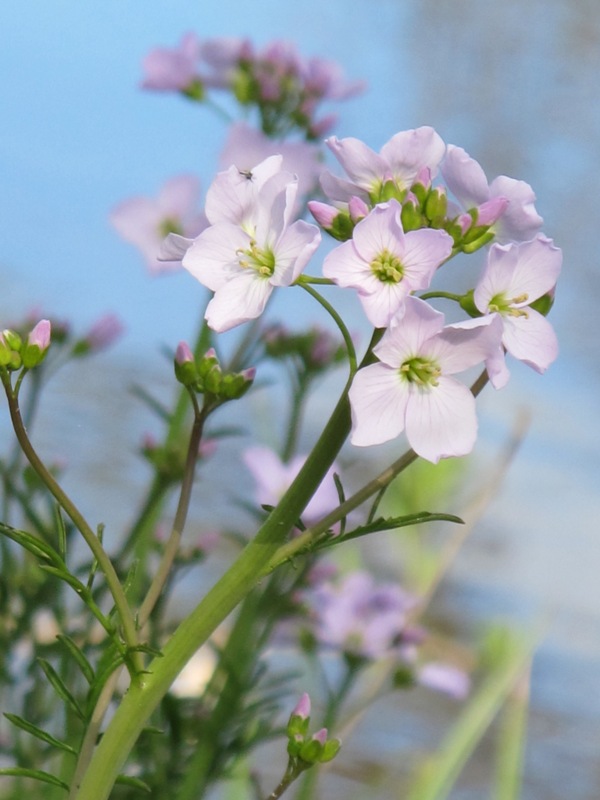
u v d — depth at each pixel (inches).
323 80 15.5
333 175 11.0
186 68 15.8
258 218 10.6
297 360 14.6
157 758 13.3
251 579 10.5
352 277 10.3
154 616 13.6
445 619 20.2
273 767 16.7
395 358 10.3
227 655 13.4
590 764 17.8
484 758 18.1
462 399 10.4
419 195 10.7
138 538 13.8
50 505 13.9
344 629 14.6
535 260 10.7
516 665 16.1
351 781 16.4
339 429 10.5
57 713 13.9
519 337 10.7
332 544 10.6
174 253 10.8
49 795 13.4
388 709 18.0
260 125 15.5
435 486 18.5
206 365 10.9
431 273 10.3
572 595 22.2
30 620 13.6
